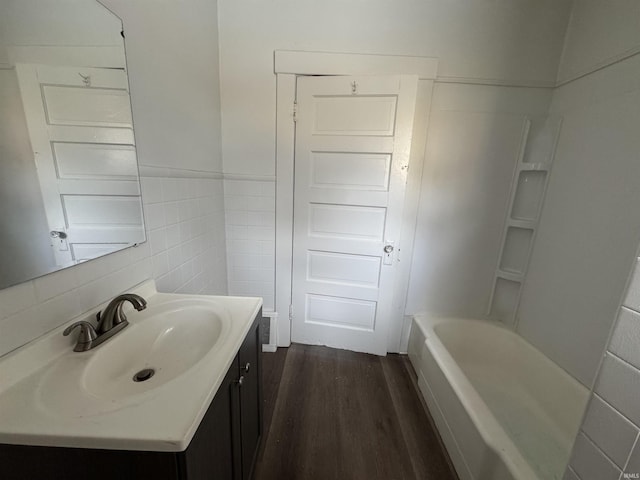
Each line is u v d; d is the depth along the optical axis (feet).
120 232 3.16
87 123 2.68
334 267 6.58
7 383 2.01
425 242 6.46
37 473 1.76
